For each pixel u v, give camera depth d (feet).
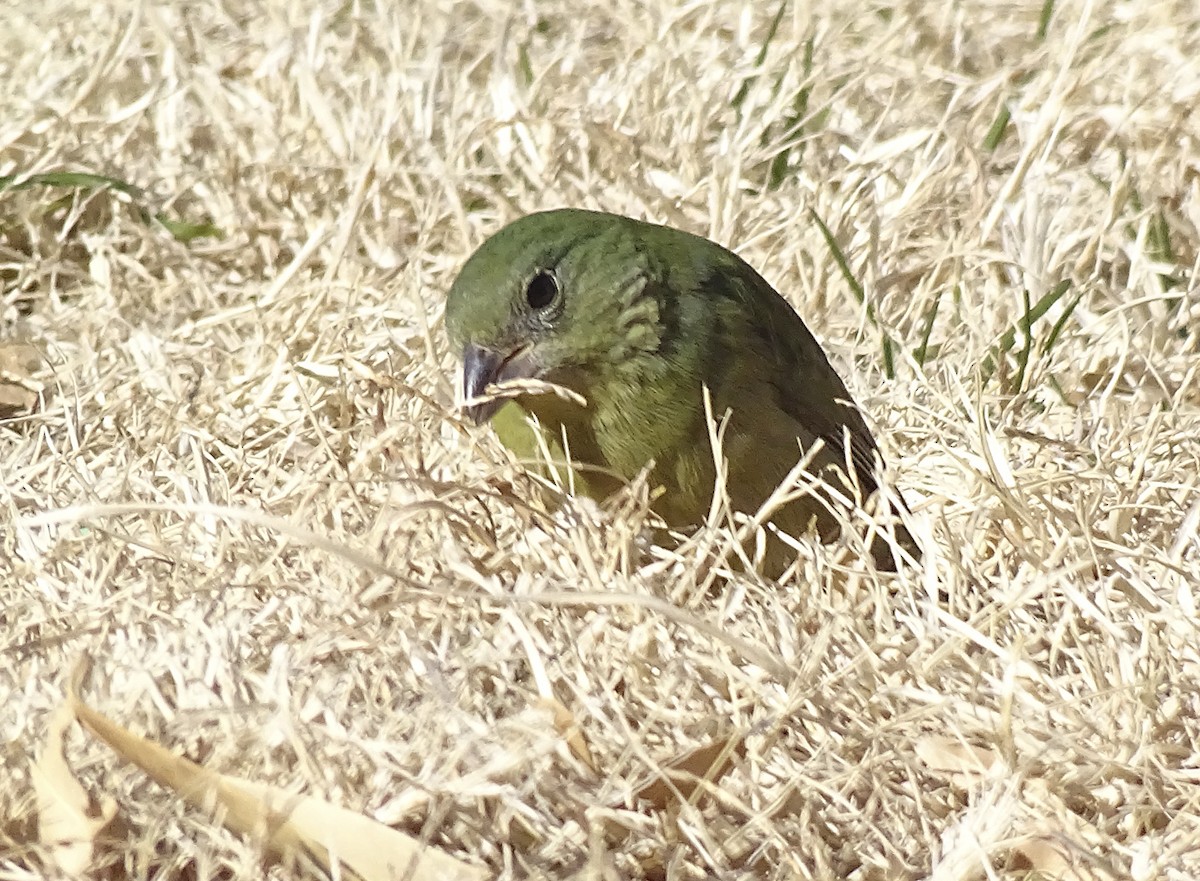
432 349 29.27
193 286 34.86
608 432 26.55
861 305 33.12
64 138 37.50
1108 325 33.04
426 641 21.76
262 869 18.33
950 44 45.03
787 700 20.66
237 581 22.99
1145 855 19.21
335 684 20.66
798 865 18.61
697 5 42.11
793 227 35.73
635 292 26.30
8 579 23.58
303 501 23.70
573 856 18.95
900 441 30.22
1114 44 42.93
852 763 20.68
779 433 26.84
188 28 41.96
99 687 20.26
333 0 45.73
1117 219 35.83
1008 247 34.88
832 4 45.60
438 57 40.11
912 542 26.91
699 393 26.35
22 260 35.94
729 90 40.65
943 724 21.33
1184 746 21.29
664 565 24.06
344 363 29.14
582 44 43.80
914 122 40.34
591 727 20.80
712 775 19.67
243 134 39.42
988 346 32.09
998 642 23.04
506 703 20.98
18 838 18.86
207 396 29.84
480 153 40.04
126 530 24.89
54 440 29.17
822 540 26.94
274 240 36.70
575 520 24.44
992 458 25.84
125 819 18.72
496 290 26.84
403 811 18.85
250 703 19.93
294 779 19.17
